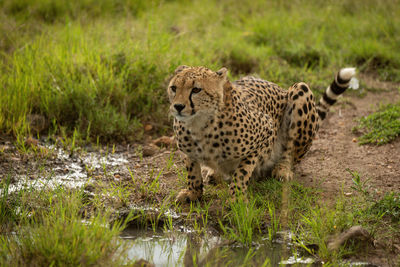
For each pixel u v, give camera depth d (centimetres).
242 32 2214
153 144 1359
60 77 1514
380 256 839
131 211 967
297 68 1848
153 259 854
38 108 1454
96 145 1355
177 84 934
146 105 1505
